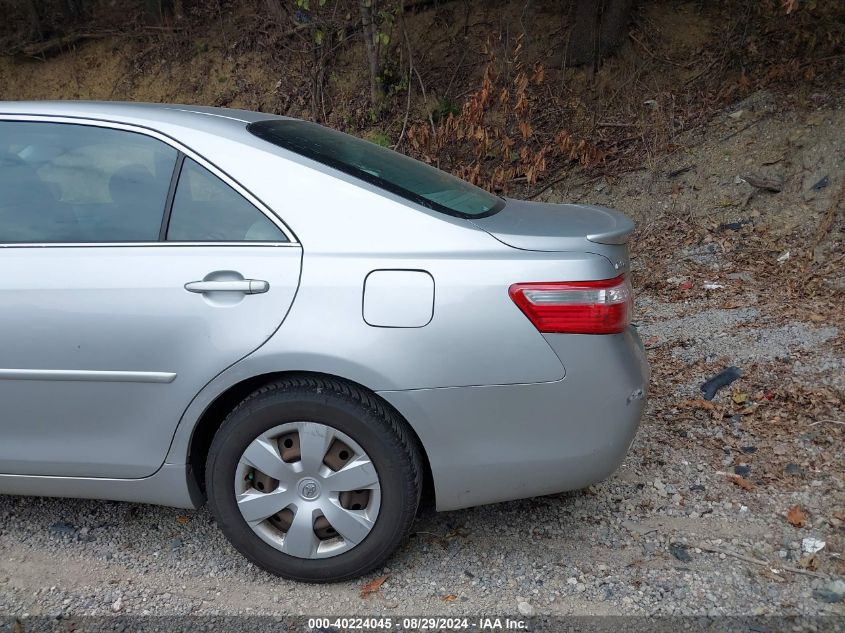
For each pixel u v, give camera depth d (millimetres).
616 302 2719
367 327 2629
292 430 2738
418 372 2621
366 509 2777
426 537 3160
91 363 2770
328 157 2980
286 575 2854
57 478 2949
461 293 2633
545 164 7590
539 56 8625
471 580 2891
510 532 3186
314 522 2785
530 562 2988
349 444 2705
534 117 8281
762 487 3443
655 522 3232
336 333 2627
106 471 2900
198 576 2965
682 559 2980
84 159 2939
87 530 3277
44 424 2879
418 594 2820
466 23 8961
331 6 9031
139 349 2736
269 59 9492
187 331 2707
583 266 2670
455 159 7852
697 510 3303
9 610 2773
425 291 2635
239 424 2734
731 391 4270
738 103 7695
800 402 4043
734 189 6883
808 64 7590
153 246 2797
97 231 2865
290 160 2834
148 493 2918
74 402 2828
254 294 2680
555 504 3375
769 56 7875
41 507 3451
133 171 2893
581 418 2697
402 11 8445
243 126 2998
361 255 2688
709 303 5523
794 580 2834
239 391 2840
